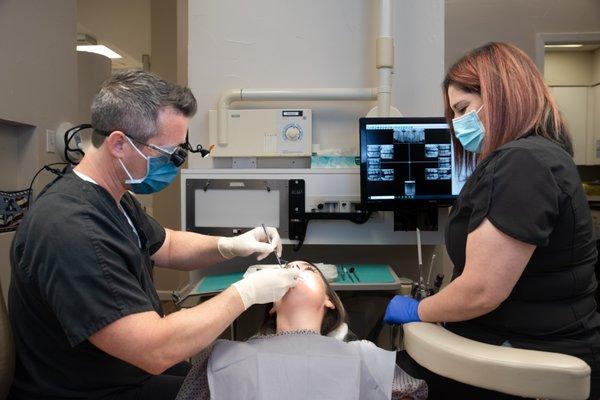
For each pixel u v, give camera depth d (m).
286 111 2.12
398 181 1.85
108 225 0.94
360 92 2.11
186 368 1.31
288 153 2.13
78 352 0.98
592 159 3.62
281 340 1.06
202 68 2.24
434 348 0.92
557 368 0.80
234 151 2.14
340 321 1.30
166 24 3.66
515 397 1.00
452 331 1.07
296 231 1.97
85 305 0.84
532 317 0.95
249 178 1.99
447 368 0.89
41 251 0.86
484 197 0.91
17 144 1.92
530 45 2.85
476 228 0.92
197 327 0.93
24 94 1.83
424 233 1.99
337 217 1.94
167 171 1.06
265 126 2.12
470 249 0.93
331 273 1.79
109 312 0.85
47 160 2.02
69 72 2.23
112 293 0.87
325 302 1.27
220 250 1.41
